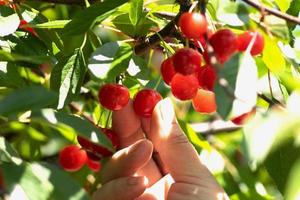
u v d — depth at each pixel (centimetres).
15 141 59
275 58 42
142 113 47
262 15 37
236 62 33
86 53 51
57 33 52
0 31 47
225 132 61
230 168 59
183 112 60
